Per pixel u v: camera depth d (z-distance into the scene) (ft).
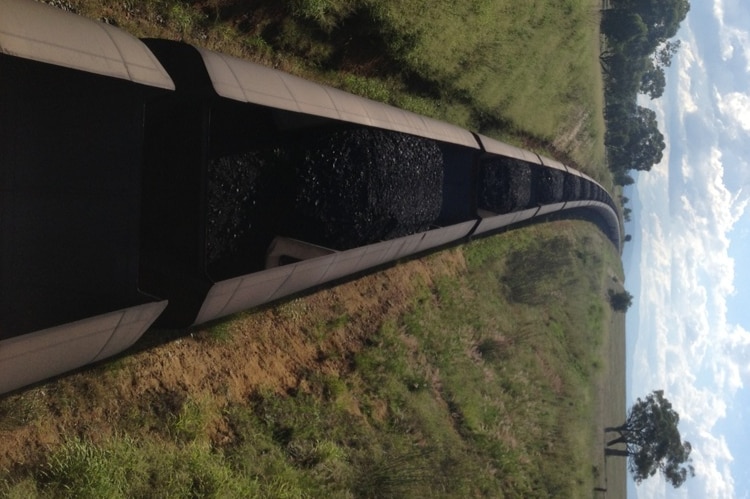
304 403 29.55
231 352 26.71
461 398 45.16
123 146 19.19
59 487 18.60
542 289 69.21
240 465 24.75
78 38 15.57
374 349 36.40
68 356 15.98
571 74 80.38
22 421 18.65
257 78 22.49
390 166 33.47
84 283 18.30
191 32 26.63
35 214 17.35
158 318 21.53
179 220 20.94
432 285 46.83
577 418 68.64
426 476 35.86
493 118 58.85
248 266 26.05
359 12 35.78
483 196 49.90
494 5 54.60
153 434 22.26
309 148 28.66
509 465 47.98
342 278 35.76
